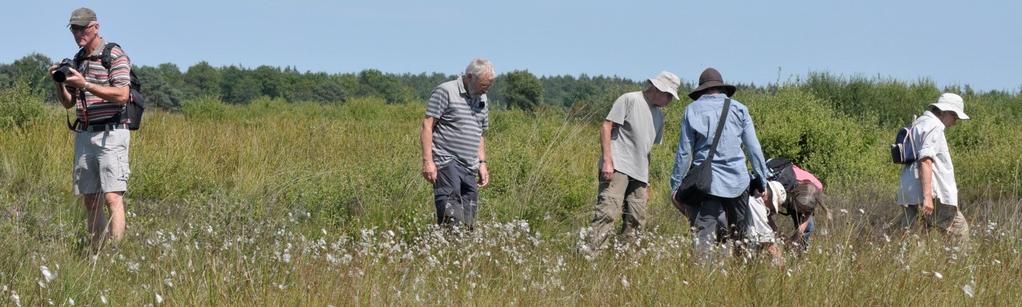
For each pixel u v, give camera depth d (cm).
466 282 745
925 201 1005
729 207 927
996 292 736
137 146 1566
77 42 900
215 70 18462
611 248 964
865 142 2000
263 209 1009
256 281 679
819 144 1784
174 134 1773
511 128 2192
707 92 952
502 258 834
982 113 2997
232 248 762
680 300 715
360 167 1343
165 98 11981
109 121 903
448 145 1004
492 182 1320
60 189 1269
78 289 666
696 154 934
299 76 18750
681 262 818
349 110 4681
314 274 709
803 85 3269
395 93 18975
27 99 1792
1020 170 1781
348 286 689
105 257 764
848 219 988
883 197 1495
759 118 1970
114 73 902
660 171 1798
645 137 1021
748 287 726
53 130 1636
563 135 1847
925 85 3441
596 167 1670
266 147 1742
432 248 880
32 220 896
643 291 734
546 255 860
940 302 725
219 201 959
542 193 1304
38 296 626
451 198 997
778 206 951
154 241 798
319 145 1891
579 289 768
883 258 825
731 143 921
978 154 2122
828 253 823
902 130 1043
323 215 1134
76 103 918
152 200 1298
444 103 998
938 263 830
